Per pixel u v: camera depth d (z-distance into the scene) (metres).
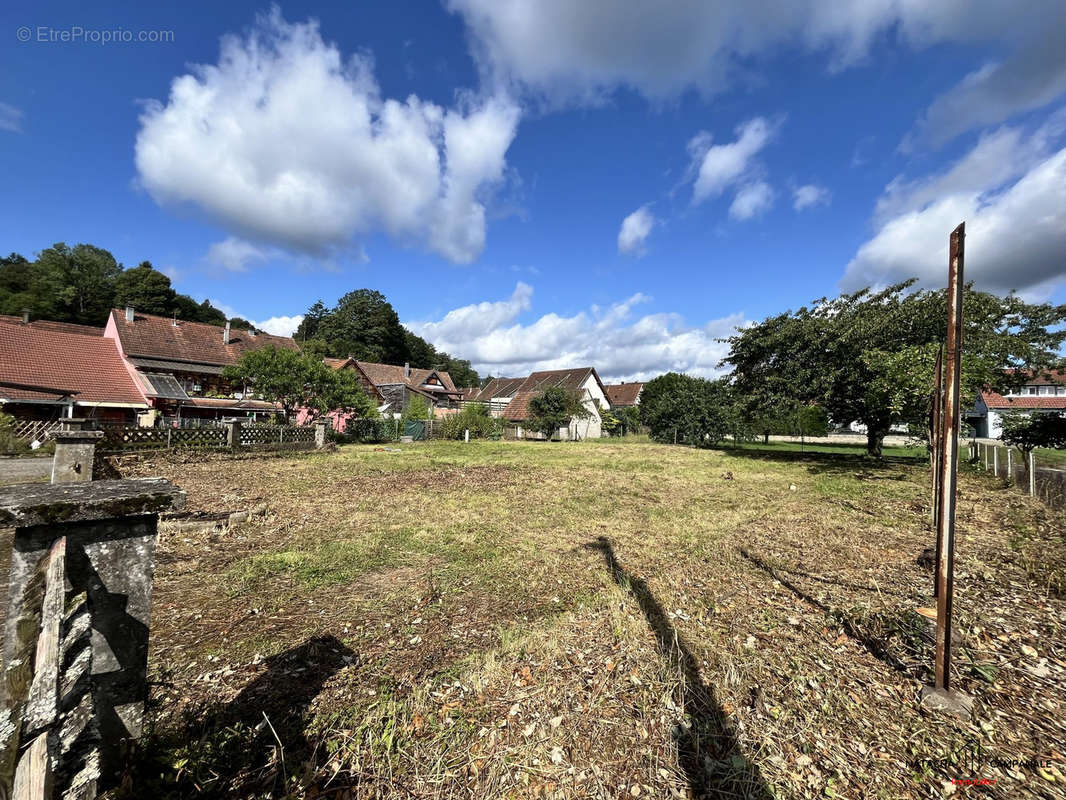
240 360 21.41
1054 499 7.75
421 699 2.51
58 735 1.32
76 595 1.40
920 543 5.85
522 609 3.88
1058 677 2.79
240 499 8.23
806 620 3.56
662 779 2.01
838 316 15.24
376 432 25.56
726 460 16.83
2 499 1.21
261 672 2.85
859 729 2.34
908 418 12.42
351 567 4.86
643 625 3.40
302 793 1.88
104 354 23.67
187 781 1.79
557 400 30.27
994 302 12.73
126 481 1.59
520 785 1.97
